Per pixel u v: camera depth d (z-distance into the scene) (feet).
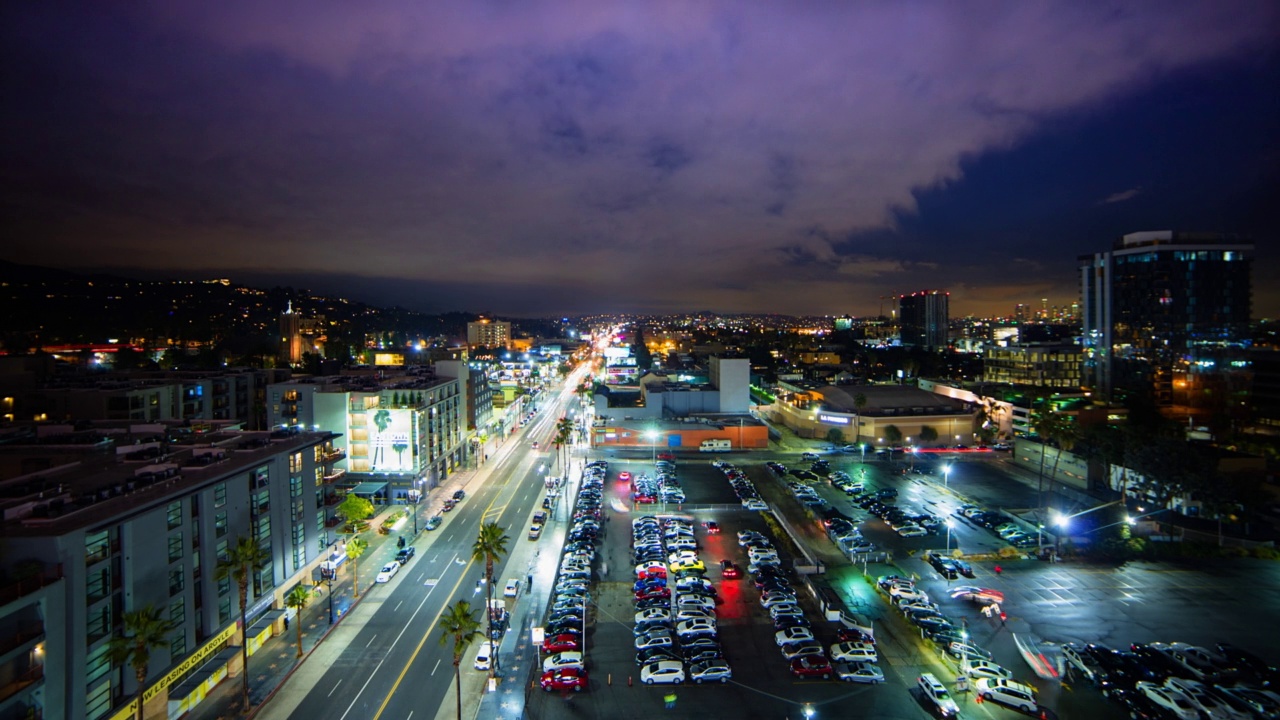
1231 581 252.42
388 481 392.06
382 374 517.55
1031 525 316.40
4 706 131.64
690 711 173.37
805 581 251.80
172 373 481.05
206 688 182.70
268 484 223.30
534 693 182.80
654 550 281.13
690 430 529.86
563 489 408.87
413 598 250.57
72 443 242.99
